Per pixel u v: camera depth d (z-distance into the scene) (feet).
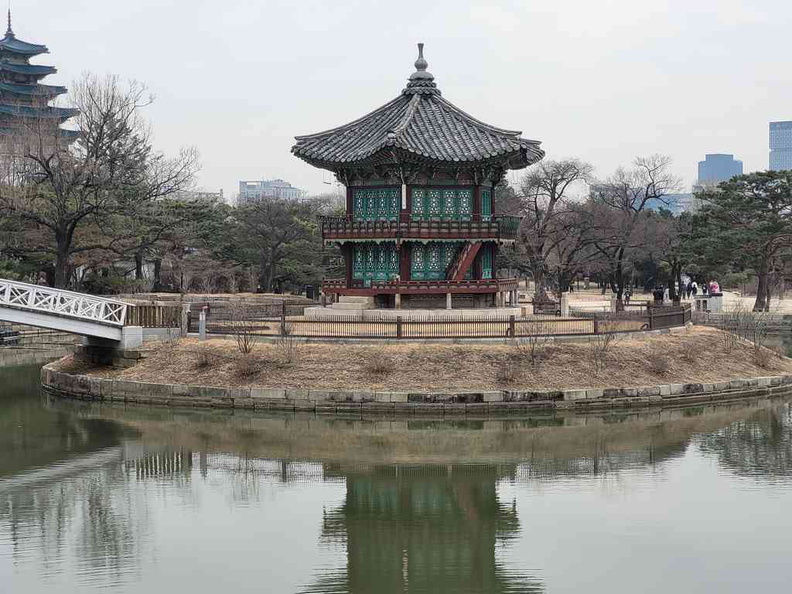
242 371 193.06
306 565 114.42
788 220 342.03
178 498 139.03
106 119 317.22
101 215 306.14
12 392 215.51
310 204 431.84
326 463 155.74
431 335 203.21
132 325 209.36
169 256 370.53
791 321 343.87
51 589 106.63
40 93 526.98
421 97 246.88
